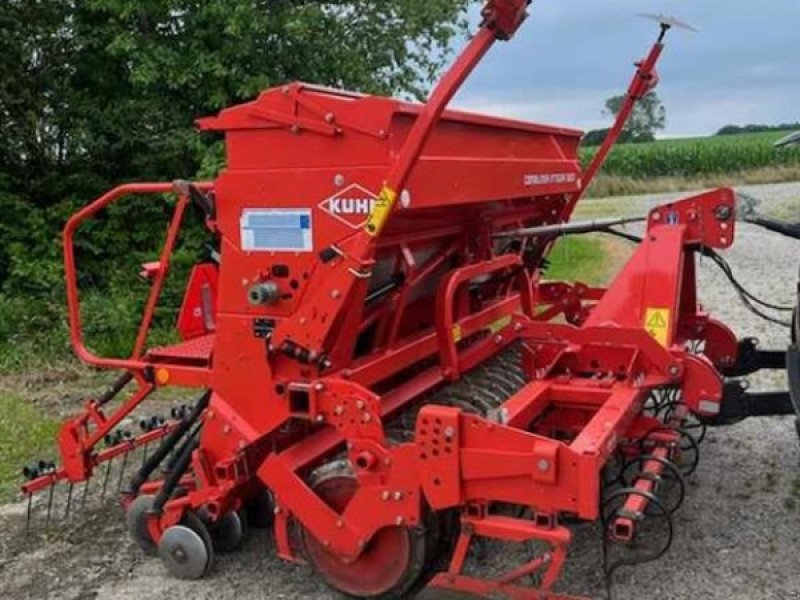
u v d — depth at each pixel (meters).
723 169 32.34
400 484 3.56
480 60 3.30
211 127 3.81
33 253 9.30
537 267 5.97
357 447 3.66
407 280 4.17
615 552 4.15
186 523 4.17
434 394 4.68
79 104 9.62
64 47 9.65
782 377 6.89
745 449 5.52
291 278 3.72
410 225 4.07
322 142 3.59
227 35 9.41
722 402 4.22
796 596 3.81
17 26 9.43
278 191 3.70
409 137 3.36
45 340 8.51
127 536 4.74
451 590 3.47
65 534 4.81
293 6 9.76
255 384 3.86
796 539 4.32
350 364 3.92
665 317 4.15
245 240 3.79
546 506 3.31
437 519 3.70
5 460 5.97
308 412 3.75
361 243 3.54
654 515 4.20
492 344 4.84
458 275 4.33
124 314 8.72
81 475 4.66
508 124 4.61
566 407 4.11
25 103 9.56
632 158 32.78
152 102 9.41
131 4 9.04
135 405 4.45
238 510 4.31
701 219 4.56
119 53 9.20
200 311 4.66
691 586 3.91
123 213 9.58
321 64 9.98
